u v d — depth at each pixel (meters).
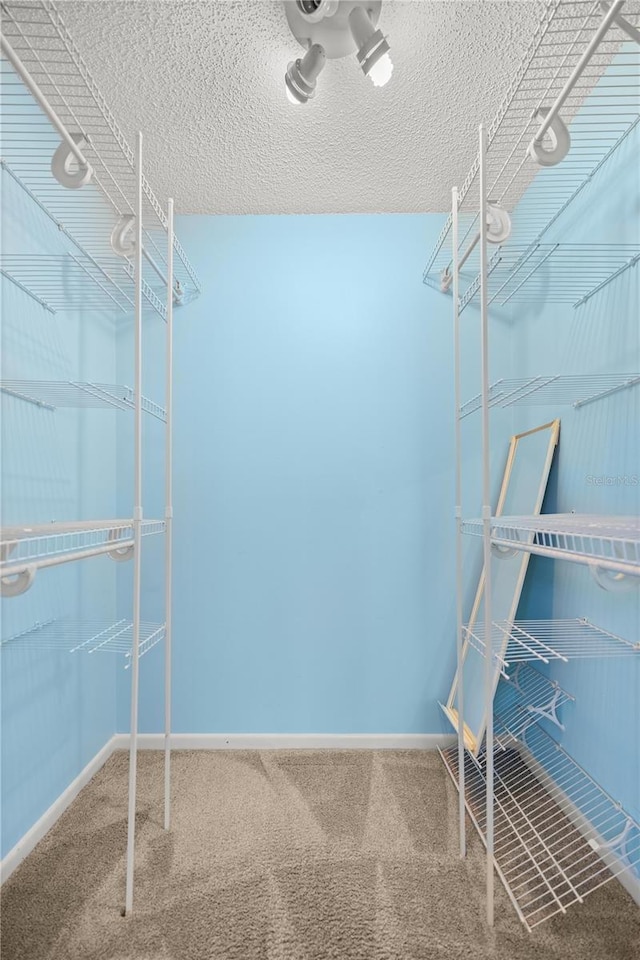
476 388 2.29
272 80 1.57
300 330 2.29
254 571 2.25
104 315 2.18
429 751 2.17
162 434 2.28
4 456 1.48
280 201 2.21
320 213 2.30
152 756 2.15
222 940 1.24
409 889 1.39
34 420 1.64
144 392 2.29
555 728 1.86
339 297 2.29
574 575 1.76
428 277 2.30
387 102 1.67
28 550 1.56
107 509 2.19
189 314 2.29
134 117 1.72
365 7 1.36
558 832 1.60
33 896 1.37
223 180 2.07
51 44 1.44
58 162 1.21
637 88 1.40
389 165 1.98
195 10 1.36
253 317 2.29
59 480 1.79
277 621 2.25
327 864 1.48
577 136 1.71
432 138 1.84
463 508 2.28
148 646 1.56
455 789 1.87
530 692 2.03
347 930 1.26
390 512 2.27
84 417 1.99
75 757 1.88
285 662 2.24
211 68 1.53
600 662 1.58
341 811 1.74
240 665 2.24
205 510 2.26
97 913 1.32
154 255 2.29
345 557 2.26
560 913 1.30
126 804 1.79
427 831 1.63
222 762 2.08
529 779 1.92
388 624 2.25
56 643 1.72
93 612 2.04
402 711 2.23
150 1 1.33
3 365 1.47
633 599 1.42
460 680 1.56
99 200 2.08
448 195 2.18
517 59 1.51
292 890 1.39
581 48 1.47
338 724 2.23
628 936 1.24
